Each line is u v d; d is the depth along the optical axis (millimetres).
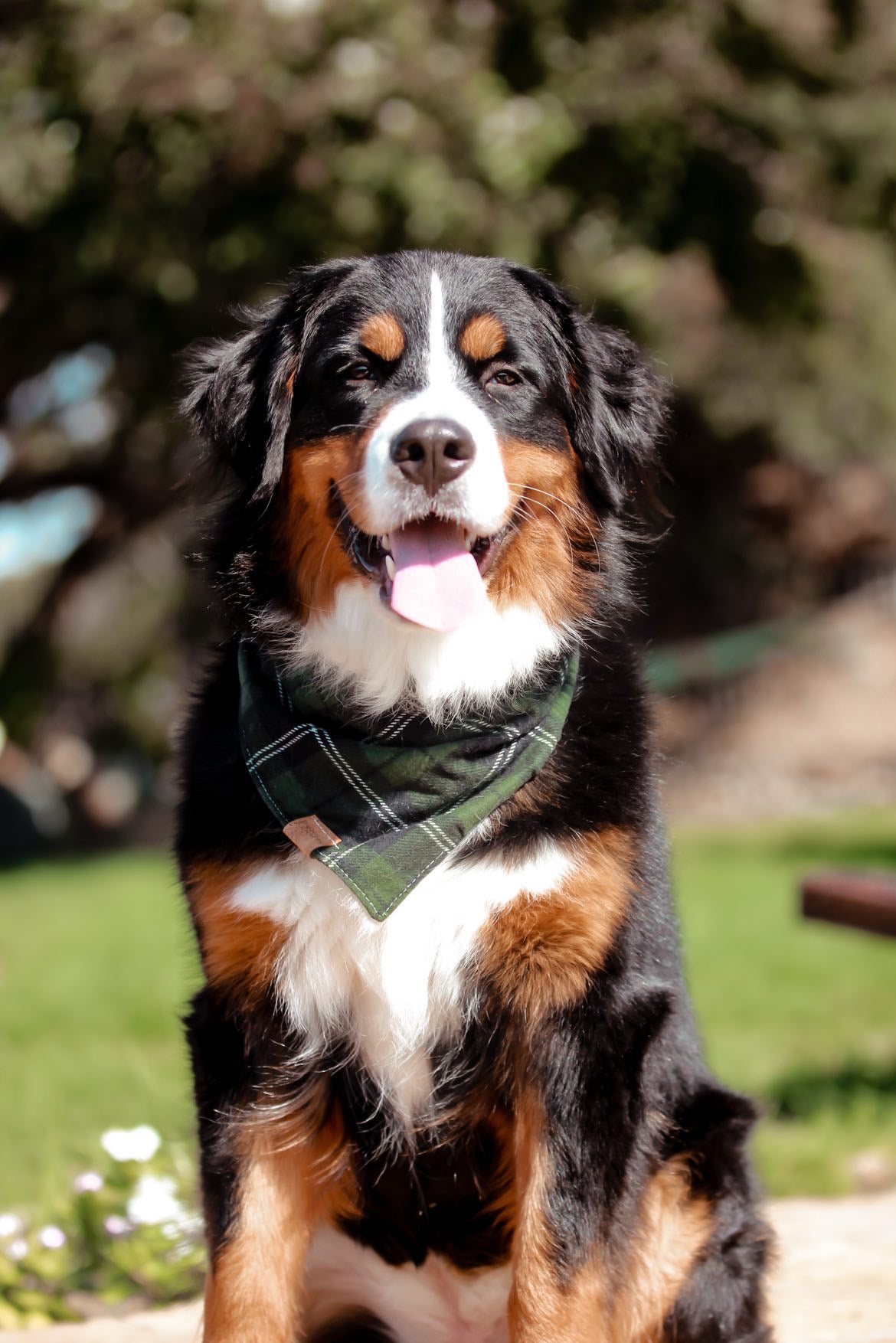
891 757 17281
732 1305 2934
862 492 18531
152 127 10219
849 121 11195
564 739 2881
